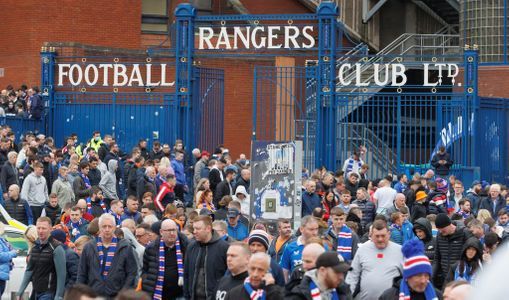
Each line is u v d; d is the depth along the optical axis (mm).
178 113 37406
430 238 18625
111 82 39844
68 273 18562
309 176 34719
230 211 21625
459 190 30844
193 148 37562
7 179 29969
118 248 17391
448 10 52219
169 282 16875
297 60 46250
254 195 21359
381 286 15070
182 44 37438
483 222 24125
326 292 11992
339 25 36562
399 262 15117
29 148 30859
